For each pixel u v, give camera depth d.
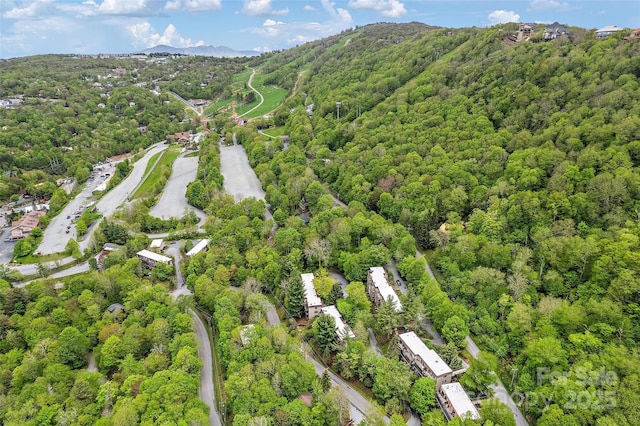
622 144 140.88
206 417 90.62
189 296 138.88
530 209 138.88
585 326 103.94
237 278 147.75
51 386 105.50
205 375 114.25
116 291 144.00
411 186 170.50
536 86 188.75
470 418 85.31
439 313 118.62
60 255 181.62
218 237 169.00
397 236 154.00
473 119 197.50
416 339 112.81
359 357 107.06
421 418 95.12
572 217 133.88
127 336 116.44
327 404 92.25
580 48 194.12
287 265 144.75
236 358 106.12
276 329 112.50
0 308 135.50
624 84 158.75
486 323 114.69
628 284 103.44
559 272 122.38
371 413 89.94
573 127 156.00
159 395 93.38
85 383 102.50
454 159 179.38
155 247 178.50
